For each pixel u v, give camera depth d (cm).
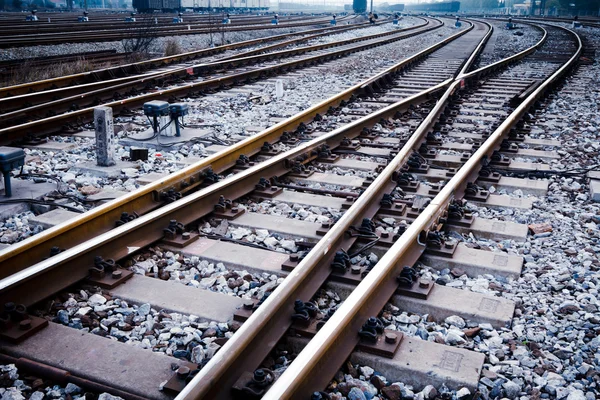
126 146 866
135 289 442
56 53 2084
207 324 400
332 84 1490
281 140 890
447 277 471
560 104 1265
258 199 648
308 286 425
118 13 6600
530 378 345
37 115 1061
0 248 523
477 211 618
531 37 3388
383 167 741
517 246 537
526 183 705
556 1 11394
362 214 553
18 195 643
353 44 2692
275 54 2033
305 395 309
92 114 1038
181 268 486
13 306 383
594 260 502
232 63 1778
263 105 1206
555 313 420
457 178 620
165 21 4047
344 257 460
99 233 519
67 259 432
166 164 780
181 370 332
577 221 596
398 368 350
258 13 8050
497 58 2208
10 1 8362
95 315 411
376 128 977
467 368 349
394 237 509
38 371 343
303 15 7794
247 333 338
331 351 341
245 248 515
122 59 1975
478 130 994
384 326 399
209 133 923
